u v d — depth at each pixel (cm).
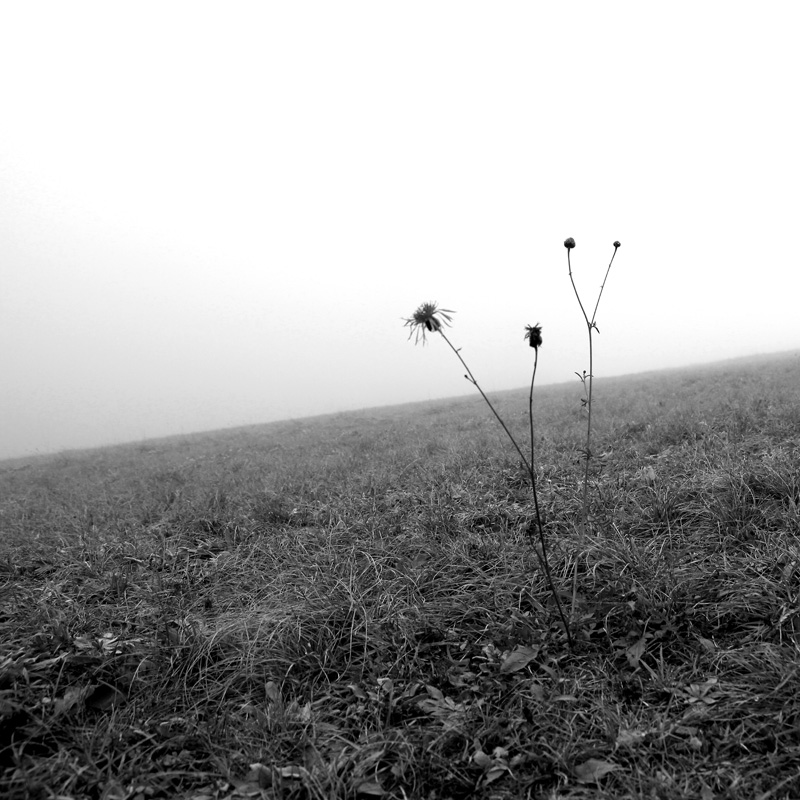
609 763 226
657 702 260
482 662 308
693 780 214
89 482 1094
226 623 366
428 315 248
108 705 293
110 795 229
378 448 1033
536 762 234
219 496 688
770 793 200
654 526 421
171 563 490
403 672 303
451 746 250
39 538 605
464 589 379
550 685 277
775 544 354
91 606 410
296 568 439
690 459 554
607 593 342
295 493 693
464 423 1326
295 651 328
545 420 1077
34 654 329
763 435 612
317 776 233
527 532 452
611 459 618
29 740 256
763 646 275
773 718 236
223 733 268
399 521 524
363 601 369
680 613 312
